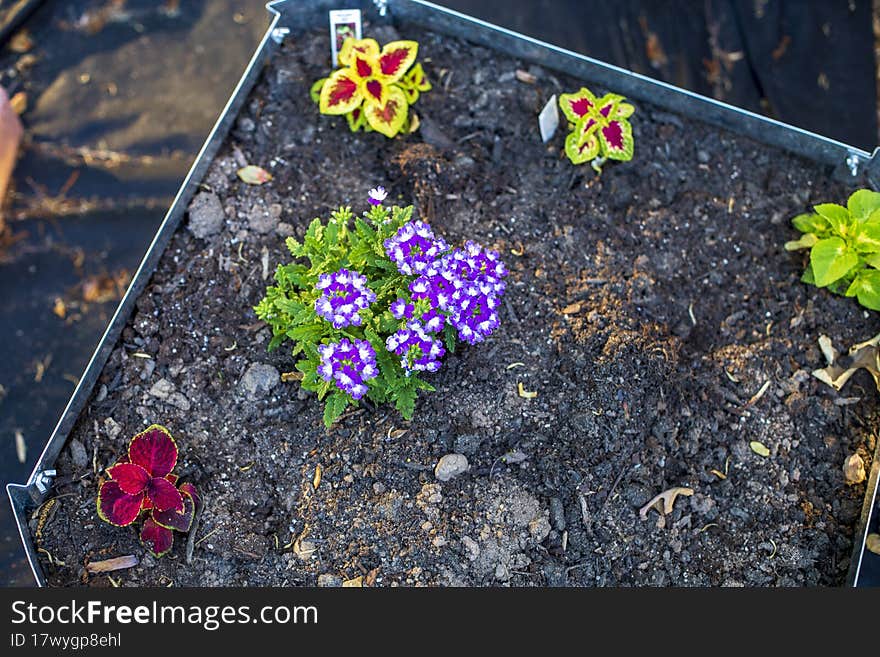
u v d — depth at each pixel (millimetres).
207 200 1083
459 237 1073
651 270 1082
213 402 1034
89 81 1230
